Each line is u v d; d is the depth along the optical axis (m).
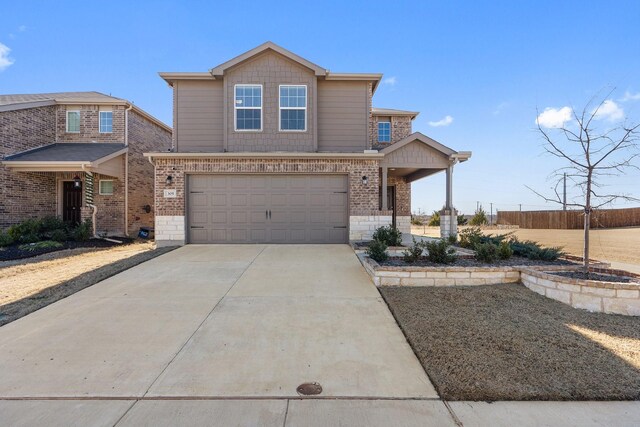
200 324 4.51
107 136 14.85
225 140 11.62
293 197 10.95
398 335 4.16
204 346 3.88
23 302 5.34
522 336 4.01
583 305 5.03
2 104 12.40
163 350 3.78
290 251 9.58
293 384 3.12
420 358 3.54
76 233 12.14
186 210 10.76
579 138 5.79
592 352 3.62
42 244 10.62
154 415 2.69
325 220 11.00
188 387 3.07
